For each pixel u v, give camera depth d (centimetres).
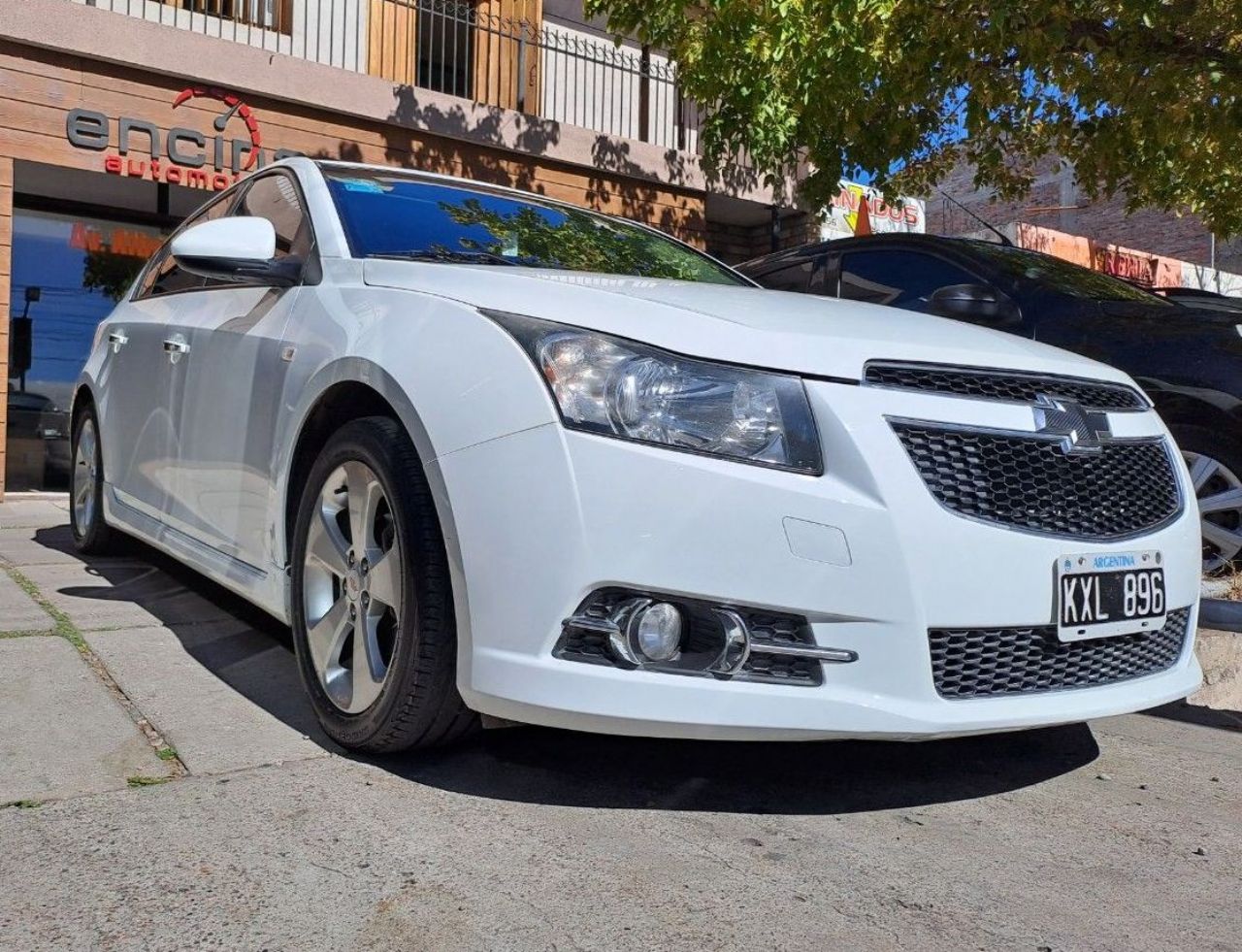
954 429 225
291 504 274
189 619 365
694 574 203
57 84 718
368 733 233
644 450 205
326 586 258
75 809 207
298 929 167
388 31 957
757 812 224
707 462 206
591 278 268
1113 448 252
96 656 313
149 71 753
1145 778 261
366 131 867
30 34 695
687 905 180
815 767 254
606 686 203
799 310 258
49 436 796
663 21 900
